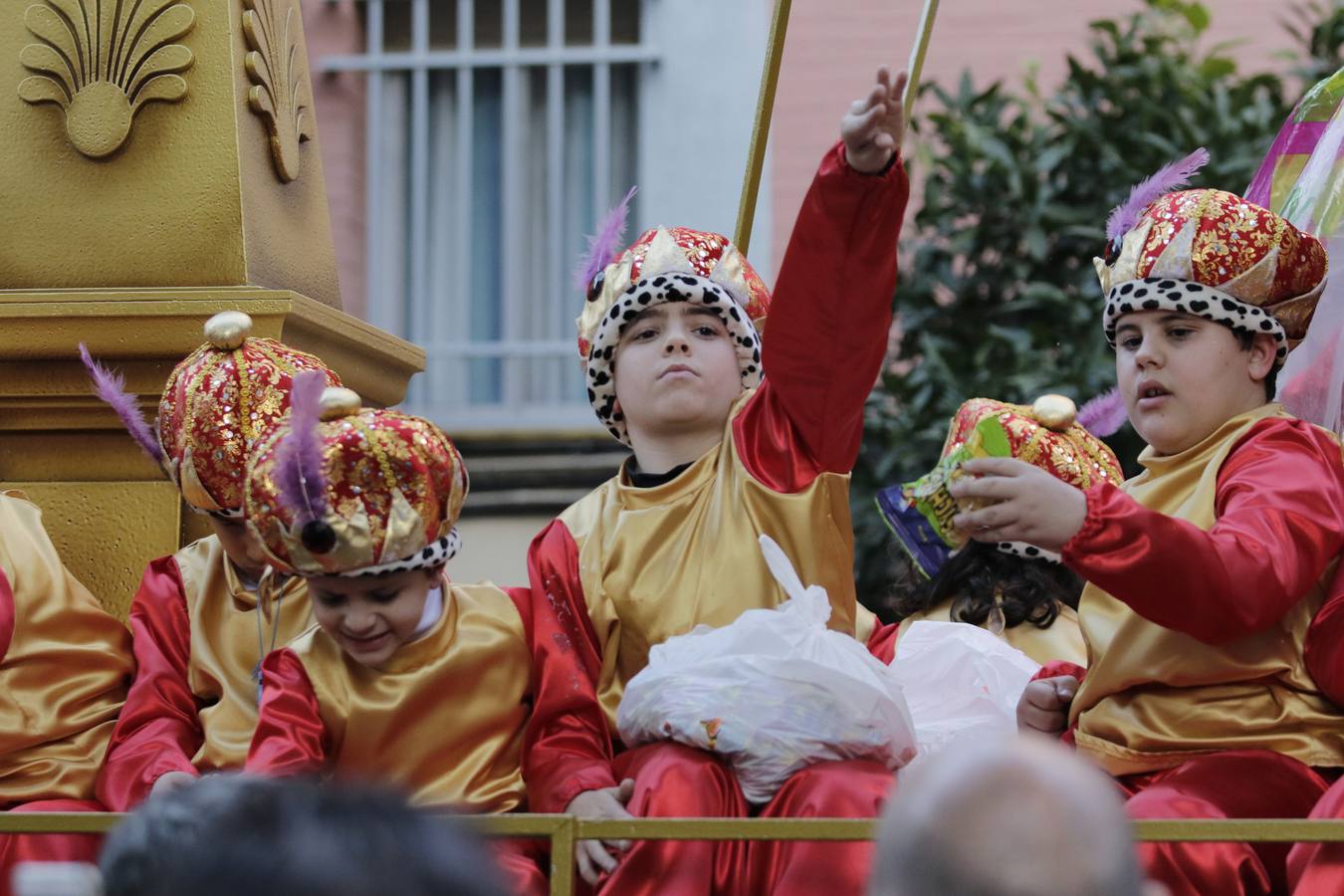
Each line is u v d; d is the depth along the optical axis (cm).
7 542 459
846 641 391
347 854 194
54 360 523
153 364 523
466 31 971
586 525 444
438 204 974
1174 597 365
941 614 528
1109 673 399
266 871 193
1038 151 827
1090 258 830
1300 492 385
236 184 539
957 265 852
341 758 411
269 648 448
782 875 370
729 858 383
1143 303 411
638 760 394
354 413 397
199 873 195
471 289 973
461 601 427
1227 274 405
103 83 545
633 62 970
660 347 441
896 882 205
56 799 438
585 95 974
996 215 826
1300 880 355
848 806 369
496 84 974
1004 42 951
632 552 432
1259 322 409
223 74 545
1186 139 812
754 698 380
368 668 413
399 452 392
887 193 402
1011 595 520
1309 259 413
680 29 970
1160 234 411
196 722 450
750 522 423
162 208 540
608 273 452
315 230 593
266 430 430
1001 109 841
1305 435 402
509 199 968
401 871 194
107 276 539
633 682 396
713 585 420
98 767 445
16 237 544
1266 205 507
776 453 426
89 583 520
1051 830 201
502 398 968
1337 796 361
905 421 784
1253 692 386
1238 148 808
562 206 973
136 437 464
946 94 851
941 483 409
